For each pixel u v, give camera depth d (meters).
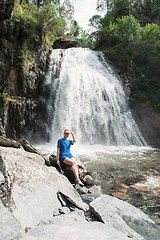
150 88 16.67
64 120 13.67
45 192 2.96
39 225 2.27
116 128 14.20
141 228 2.61
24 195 2.65
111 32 21.92
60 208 2.83
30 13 13.12
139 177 5.94
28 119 12.84
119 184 5.34
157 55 17.67
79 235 1.96
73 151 10.36
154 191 4.82
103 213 2.75
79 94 14.34
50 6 13.80
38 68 14.09
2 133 10.15
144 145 13.45
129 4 27.45
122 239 2.01
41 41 14.54
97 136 13.55
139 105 15.98
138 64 18.83
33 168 3.46
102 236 1.99
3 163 3.17
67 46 24.66
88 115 13.89
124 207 3.02
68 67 16.39
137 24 20.80
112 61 19.16
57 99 14.41
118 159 8.46
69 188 3.66
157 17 29.72
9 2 9.77
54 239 1.81
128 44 19.44
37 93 14.15
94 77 15.63
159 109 15.19
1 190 2.58
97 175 6.14
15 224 2.01
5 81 11.16
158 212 3.71
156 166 7.23
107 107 14.61
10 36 11.22
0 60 10.70
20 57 11.75
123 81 17.12
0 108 10.45
